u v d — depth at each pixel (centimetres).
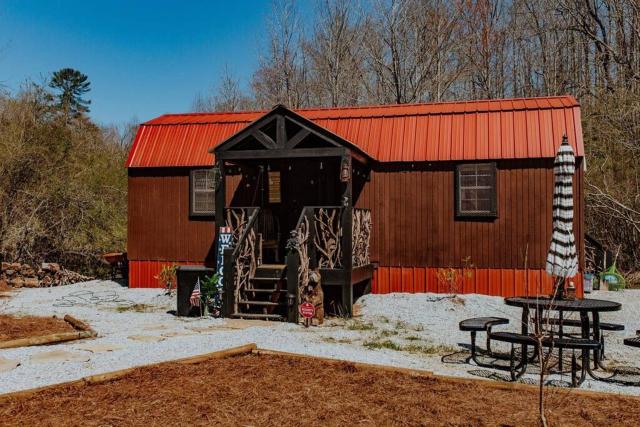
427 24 2952
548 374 670
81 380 561
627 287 1570
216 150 1134
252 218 1095
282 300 1080
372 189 1300
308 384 567
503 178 1227
